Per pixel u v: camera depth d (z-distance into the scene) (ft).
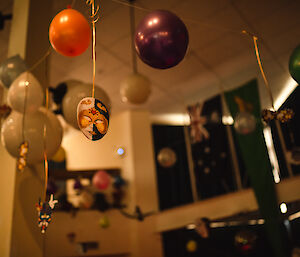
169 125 28.37
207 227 17.13
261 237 23.06
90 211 22.66
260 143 16.80
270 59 16.97
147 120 25.58
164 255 22.50
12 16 11.00
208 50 16.44
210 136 21.30
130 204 23.21
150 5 12.73
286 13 13.76
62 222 21.72
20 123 7.00
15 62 8.09
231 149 20.44
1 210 8.56
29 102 6.98
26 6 10.25
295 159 13.14
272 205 15.85
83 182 25.64
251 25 14.43
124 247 22.43
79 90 7.38
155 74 18.93
